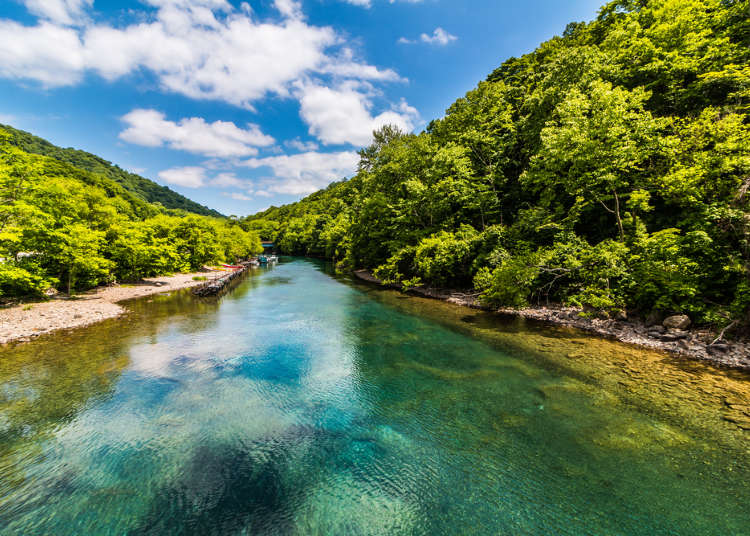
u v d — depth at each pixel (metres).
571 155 17.73
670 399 9.64
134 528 5.68
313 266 66.31
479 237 25.94
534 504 6.21
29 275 20.53
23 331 17.00
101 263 28.23
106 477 6.93
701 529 5.57
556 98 23.34
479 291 27.22
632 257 16.00
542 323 18.69
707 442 7.75
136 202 111.31
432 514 6.06
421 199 33.81
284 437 8.46
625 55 22.34
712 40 19.95
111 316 21.27
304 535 5.61
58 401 10.12
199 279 41.44
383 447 8.06
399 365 13.12
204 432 8.64
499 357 13.63
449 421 9.11
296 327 18.94
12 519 5.84
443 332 17.58
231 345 15.72
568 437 8.19
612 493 6.41
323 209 110.88
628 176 18.89
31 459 7.46
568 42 36.84
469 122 33.56
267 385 11.46
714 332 13.48
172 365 13.13
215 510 6.11
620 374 11.45
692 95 19.22
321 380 11.87
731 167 14.14
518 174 30.39
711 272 13.79
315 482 6.89
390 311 23.11
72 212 25.88
